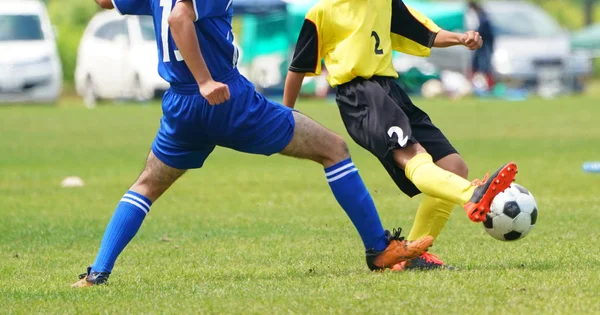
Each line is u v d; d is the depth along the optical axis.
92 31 80.56
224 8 14.55
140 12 15.39
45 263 18.25
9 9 74.31
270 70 78.62
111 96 77.56
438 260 16.31
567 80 86.25
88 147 44.91
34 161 39.19
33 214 25.31
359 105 16.19
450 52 81.44
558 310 12.40
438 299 13.12
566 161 36.66
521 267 15.97
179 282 15.49
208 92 14.01
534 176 31.89
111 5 15.52
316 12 16.61
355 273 15.81
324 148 15.56
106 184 31.80
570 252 17.62
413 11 17.31
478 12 80.31
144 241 20.83
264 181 32.19
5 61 71.69
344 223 22.77
